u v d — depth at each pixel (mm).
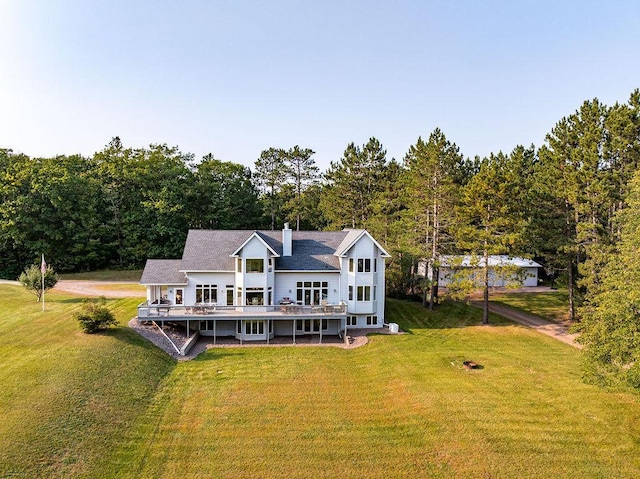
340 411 20750
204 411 20438
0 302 37781
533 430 18797
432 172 42719
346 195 59031
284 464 16297
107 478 15039
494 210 37531
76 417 18219
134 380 22797
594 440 18062
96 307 29031
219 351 30000
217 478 15367
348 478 15508
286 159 76438
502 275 37844
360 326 36500
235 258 35125
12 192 55719
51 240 58375
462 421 19516
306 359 28594
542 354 29656
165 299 35094
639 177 27281
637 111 35688
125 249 62906
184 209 64500
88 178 64062
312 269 35719
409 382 24125
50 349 25203
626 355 18906
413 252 42000
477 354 29500
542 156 47531
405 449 17375
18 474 14555
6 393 19609
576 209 35688
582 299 38000
